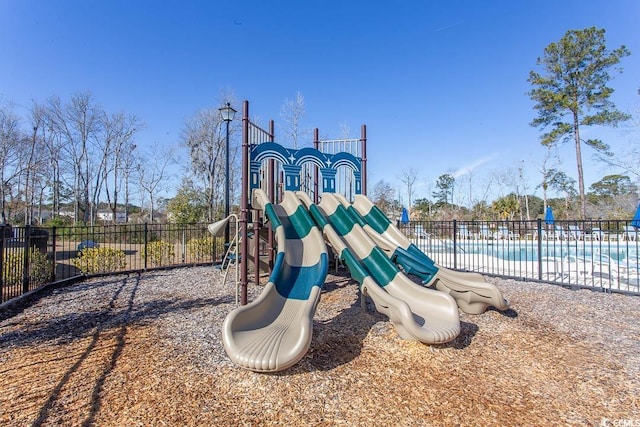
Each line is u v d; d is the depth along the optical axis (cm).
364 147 718
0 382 273
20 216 3203
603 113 2102
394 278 423
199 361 312
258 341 281
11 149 2703
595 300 549
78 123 3022
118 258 859
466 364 314
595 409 246
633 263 861
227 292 591
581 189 2183
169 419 227
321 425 226
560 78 2200
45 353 332
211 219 2308
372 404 249
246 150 504
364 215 627
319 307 498
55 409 235
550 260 934
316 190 779
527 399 259
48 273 652
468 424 228
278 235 445
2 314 468
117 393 257
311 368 299
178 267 892
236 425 224
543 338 378
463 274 465
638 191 2220
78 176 3047
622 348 352
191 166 2714
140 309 488
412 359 320
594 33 2073
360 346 349
